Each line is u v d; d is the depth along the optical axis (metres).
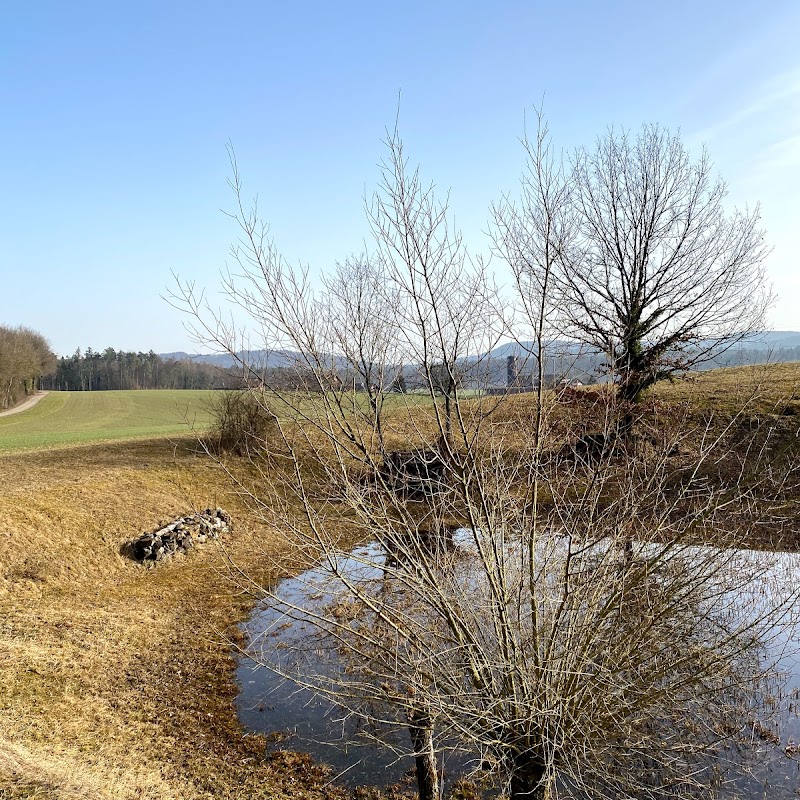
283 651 10.84
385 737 8.50
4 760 6.92
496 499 5.40
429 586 5.34
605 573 5.53
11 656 9.98
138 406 57.25
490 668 5.47
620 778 6.32
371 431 5.04
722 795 6.89
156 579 14.86
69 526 15.77
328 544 5.21
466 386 4.77
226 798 7.55
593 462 5.78
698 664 6.10
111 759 7.91
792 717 8.04
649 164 19.05
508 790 6.50
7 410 56.72
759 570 6.42
